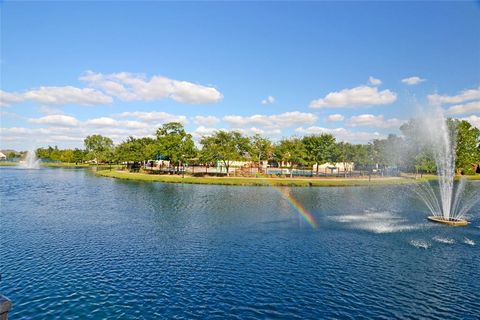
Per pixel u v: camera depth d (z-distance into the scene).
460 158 106.81
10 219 38.12
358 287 20.09
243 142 100.19
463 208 50.22
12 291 19.05
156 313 16.77
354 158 120.38
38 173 119.56
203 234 31.91
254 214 42.50
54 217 39.47
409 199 59.22
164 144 99.06
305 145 101.50
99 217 39.66
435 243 29.56
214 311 17.05
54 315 16.47
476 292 19.56
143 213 42.44
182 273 21.95
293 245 28.52
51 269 22.41
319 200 56.50
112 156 149.25
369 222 38.44
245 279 21.06
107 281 20.55
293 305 17.78
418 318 16.61
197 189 70.00
